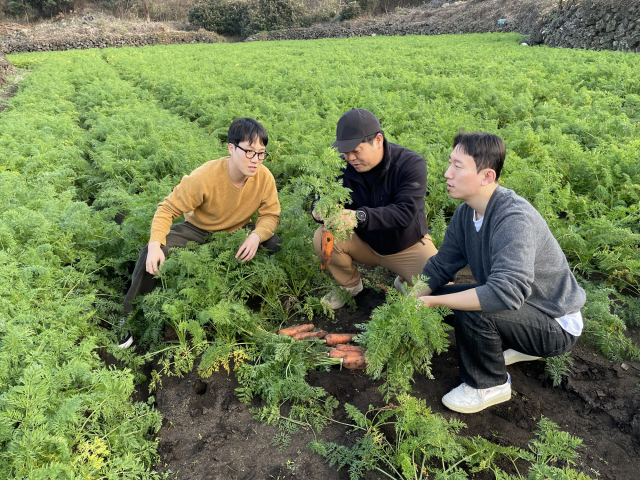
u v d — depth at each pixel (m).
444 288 3.09
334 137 6.70
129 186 5.96
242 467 2.57
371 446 2.50
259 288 3.89
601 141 6.33
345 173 3.52
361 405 2.95
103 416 2.71
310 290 3.91
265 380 2.95
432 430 2.35
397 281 3.90
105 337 3.42
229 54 23.00
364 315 3.84
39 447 2.26
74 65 19.31
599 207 4.83
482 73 11.93
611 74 10.55
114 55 24.36
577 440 2.33
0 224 4.37
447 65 13.72
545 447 2.35
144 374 3.32
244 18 42.81
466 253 2.89
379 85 11.16
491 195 2.57
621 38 15.73
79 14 49.06
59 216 4.65
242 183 3.70
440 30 31.30
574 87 9.72
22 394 2.46
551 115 7.70
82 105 11.87
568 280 2.66
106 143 7.50
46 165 6.57
